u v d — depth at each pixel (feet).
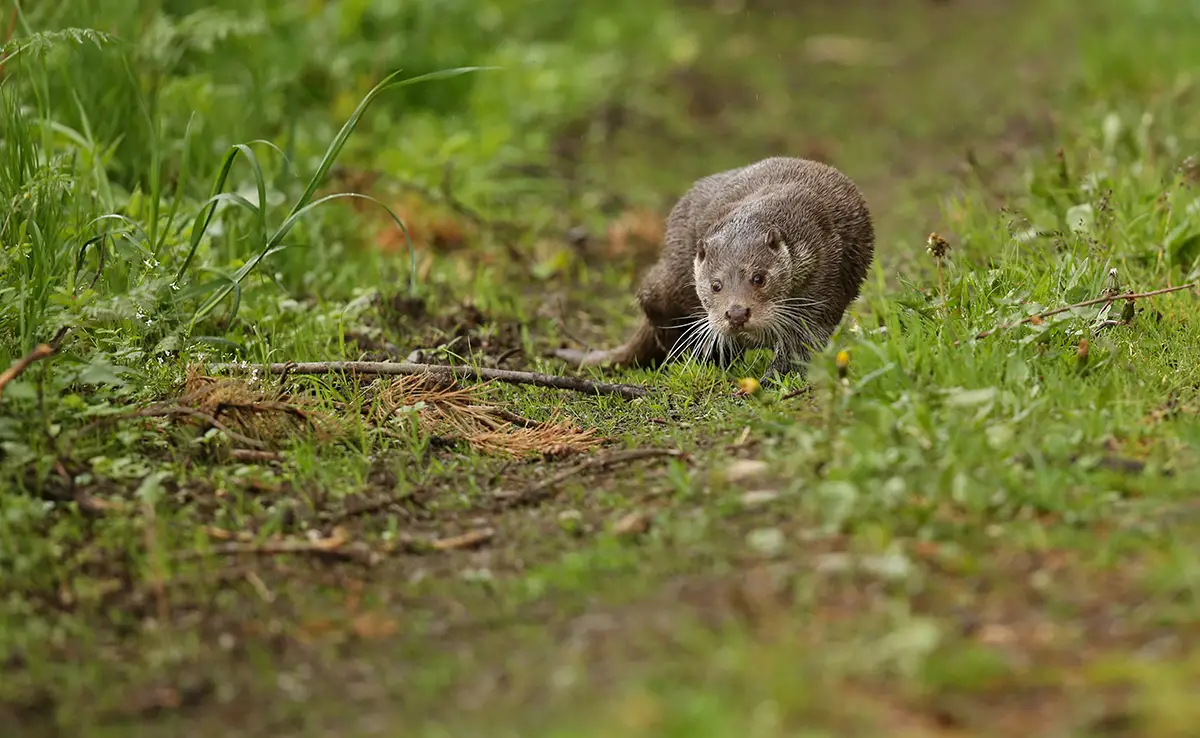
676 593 24.32
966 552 24.59
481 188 60.75
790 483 28.19
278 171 49.75
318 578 26.66
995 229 45.98
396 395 35.55
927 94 79.10
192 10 61.41
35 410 30.09
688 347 42.39
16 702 22.66
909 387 30.35
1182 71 71.67
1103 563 23.76
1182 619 21.88
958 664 20.94
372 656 23.79
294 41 68.28
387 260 51.67
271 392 33.96
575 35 90.63
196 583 26.13
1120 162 52.26
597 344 46.65
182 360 35.06
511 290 51.29
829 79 84.38
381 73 70.54
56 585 26.22
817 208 40.91
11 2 46.83
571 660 22.57
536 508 29.68
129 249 38.60
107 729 21.98
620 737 19.86
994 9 97.81
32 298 33.58
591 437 33.78
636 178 68.23
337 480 30.55
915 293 37.83
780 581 24.09
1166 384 32.35
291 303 41.88
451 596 25.71
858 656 21.27
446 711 21.79
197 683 23.09
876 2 101.50
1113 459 27.55
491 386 36.58
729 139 74.43
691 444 31.94
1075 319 34.42
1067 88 74.59
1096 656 21.25
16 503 27.58
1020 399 30.01
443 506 29.96
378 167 60.54
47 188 37.42
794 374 37.50
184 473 30.35
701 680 21.27
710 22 97.71
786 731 19.83
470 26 80.23
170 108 52.01
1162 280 39.96
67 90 46.68
